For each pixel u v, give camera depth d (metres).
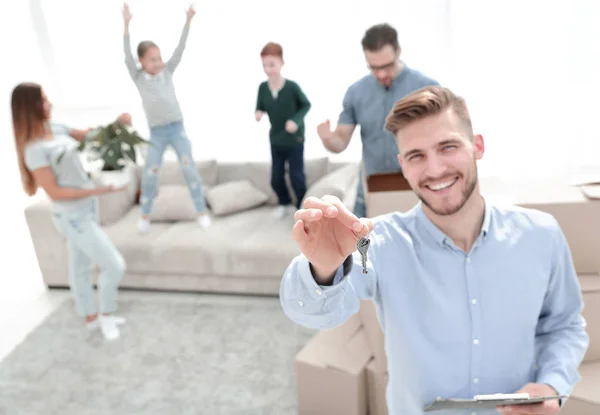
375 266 1.20
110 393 3.03
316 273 0.99
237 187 4.33
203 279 3.88
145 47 3.65
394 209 2.10
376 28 2.58
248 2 4.62
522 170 4.61
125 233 4.02
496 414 1.20
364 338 2.64
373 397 2.47
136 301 3.91
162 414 2.85
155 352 3.34
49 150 3.00
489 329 1.18
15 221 5.57
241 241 3.80
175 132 3.88
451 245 1.17
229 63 4.82
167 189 4.32
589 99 4.33
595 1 4.09
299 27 4.63
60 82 5.17
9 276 4.49
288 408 2.82
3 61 5.54
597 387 2.09
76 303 3.57
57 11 4.94
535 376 1.24
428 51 4.48
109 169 3.27
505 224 1.18
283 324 3.53
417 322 1.20
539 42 4.27
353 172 4.05
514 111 4.49
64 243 4.03
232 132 5.04
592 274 2.14
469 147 1.09
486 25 4.32
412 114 1.08
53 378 3.19
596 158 4.46
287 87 3.81
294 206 4.35
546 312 1.27
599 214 2.03
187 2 4.69
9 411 2.95
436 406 1.16
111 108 5.19
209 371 3.14
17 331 3.68
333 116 4.82
